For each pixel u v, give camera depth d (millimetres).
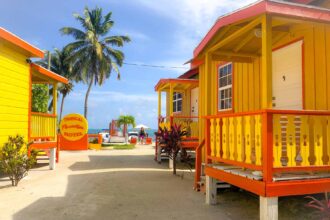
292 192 4203
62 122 18922
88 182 7887
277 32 6262
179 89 14688
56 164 11797
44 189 6980
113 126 28625
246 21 4898
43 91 20297
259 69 7348
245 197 6172
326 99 5387
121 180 8195
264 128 4156
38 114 10438
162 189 7031
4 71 8188
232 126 5086
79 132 19094
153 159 13805
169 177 8773
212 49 6320
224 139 5359
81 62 32375
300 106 6027
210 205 5625
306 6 4328
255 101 7535
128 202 5824
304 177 4324
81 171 9914
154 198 6156
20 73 9109
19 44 8375
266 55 4328
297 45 6148
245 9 4621
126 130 28562
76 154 16250
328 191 4371
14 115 8742
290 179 4254
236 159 4953
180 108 15391
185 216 4953
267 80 4312
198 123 11266
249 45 6648
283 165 4293
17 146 7754
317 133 4406
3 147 7566
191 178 8617
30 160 7859
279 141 4203
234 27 5516
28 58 9602
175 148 9539
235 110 8570
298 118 4703
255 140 4426
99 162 12539
